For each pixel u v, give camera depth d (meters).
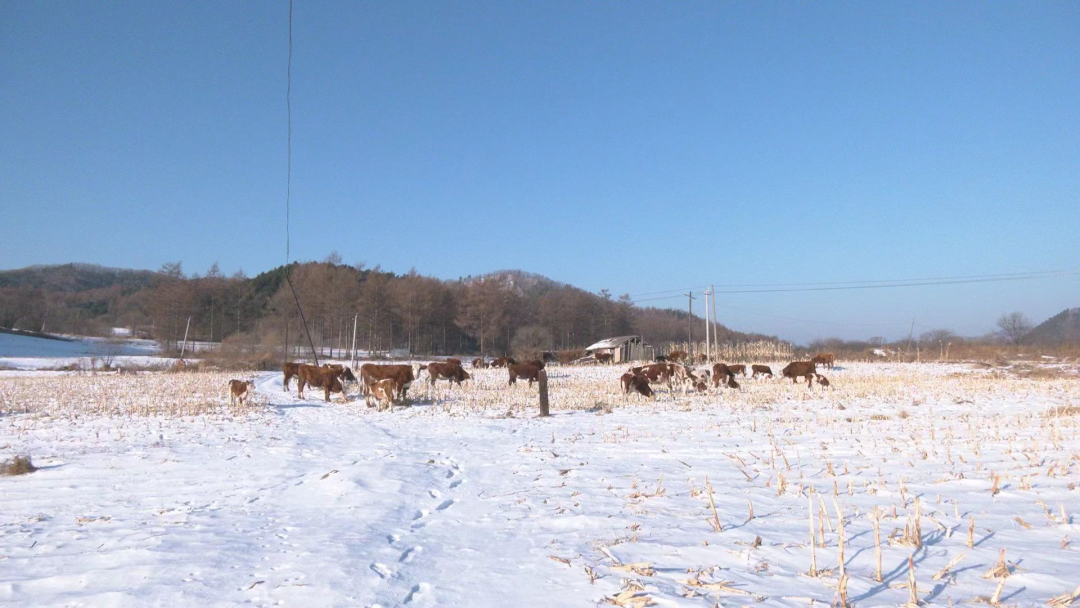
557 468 10.59
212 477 10.30
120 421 16.64
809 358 51.72
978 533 6.45
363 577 5.62
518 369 29.52
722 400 21.81
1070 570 5.30
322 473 10.41
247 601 5.15
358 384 28.91
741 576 5.44
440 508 8.45
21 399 21.86
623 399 22.55
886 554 5.91
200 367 45.78
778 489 8.61
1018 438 12.46
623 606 4.84
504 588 5.35
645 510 7.79
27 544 6.88
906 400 21.28
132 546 6.70
